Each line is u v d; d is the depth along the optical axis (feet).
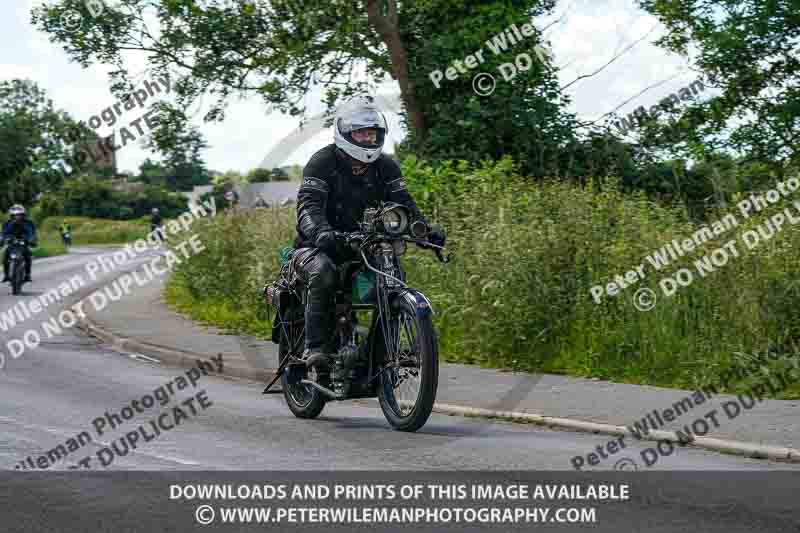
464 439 50.70
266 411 61.46
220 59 132.87
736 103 123.54
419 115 134.72
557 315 75.05
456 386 66.85
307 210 53.36
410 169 111.65
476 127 126.00
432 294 85.87
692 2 122.83
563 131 127.13
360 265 52.60
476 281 78.23
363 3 128.16
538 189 87.51
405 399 54.60
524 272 75.82
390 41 130.72
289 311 58.08
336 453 47.21
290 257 56.49
